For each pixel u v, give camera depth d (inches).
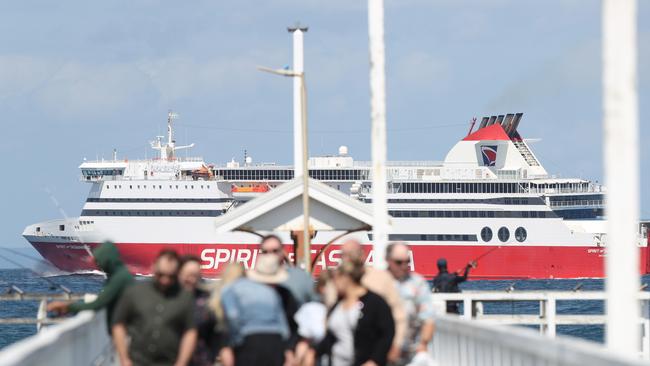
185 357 1878.7
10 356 1350.9
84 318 2102.6
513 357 1873.8
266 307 1924.2
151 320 1863.9
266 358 1910.7
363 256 1948.8
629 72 1563.7
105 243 2094.0
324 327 1987.0
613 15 1563.7
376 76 2915.8
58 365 1718.8
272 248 2182.6
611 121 1569.9
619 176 1569.9
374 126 2930.6
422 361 2096.5
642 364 1239.5
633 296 1583.4
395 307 1982.0
